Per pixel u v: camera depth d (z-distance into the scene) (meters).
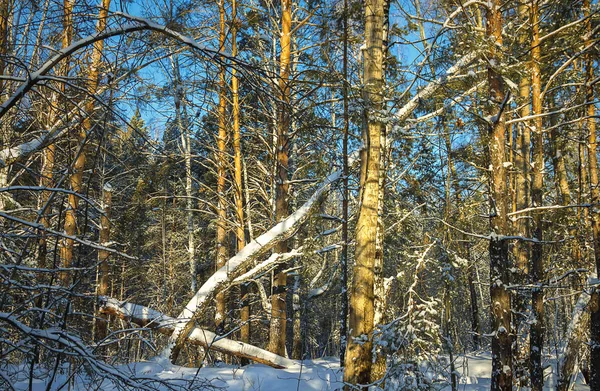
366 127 8.13
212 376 9.20
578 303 11.91
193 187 20.69
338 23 8.98
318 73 7.19
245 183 15.95
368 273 7.85
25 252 5.23
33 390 6.29
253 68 5.02
